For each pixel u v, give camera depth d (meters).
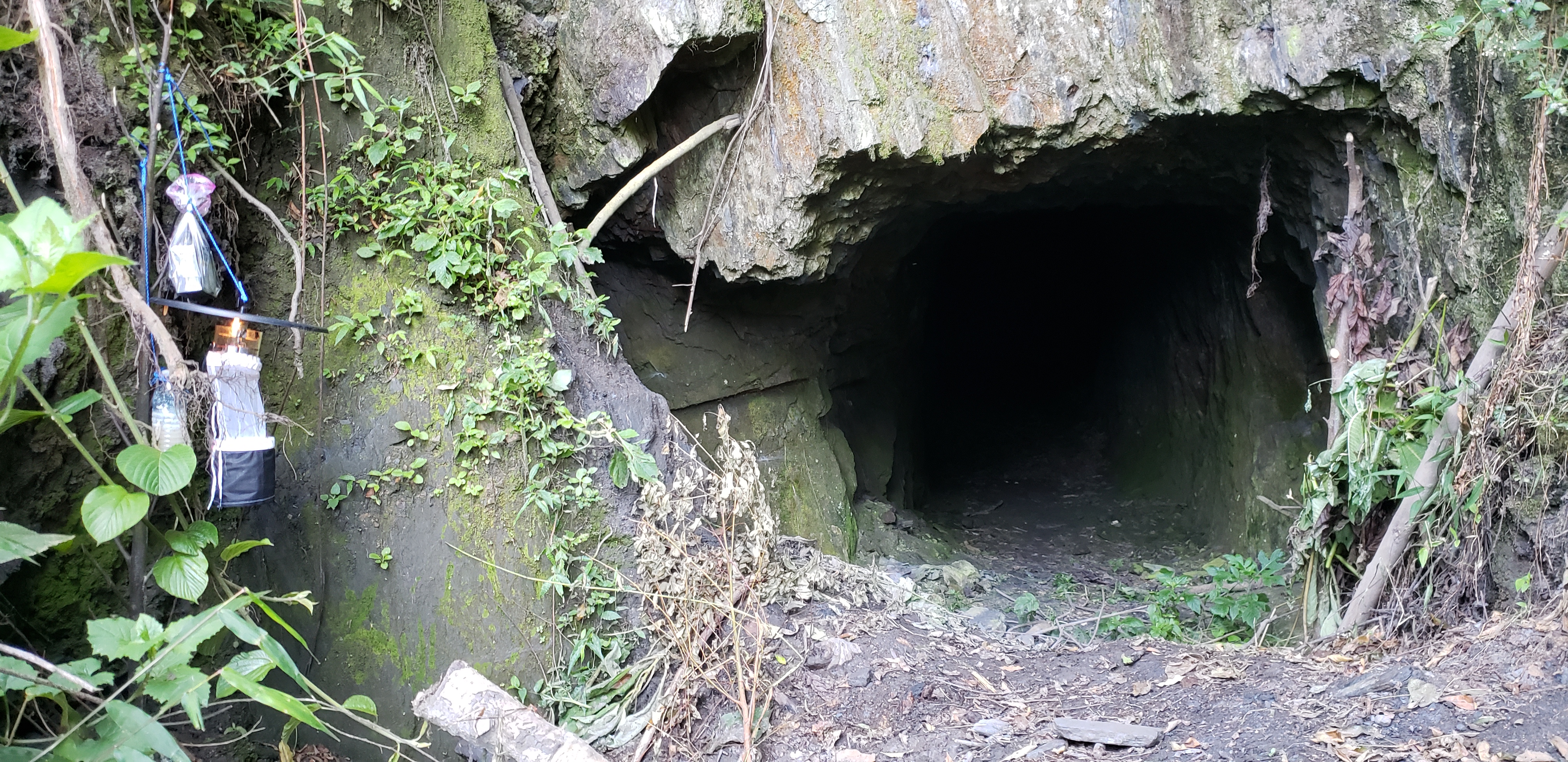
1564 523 3.40
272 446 2.91
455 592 3.67
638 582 3.92
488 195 3.92
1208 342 8.14
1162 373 9.44
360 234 3.72
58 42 2.88
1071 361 13.14
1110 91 5.07
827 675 3.77
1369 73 4.36
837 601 4.38
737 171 5.43
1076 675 3.94
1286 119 4.95
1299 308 6.75
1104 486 10.46
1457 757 2.68
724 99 5.35
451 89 4.11
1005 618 5.55
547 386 3.86
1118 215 9.00
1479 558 3.65
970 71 5.11
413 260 3.78
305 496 3.54
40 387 2.81
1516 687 3.01
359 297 3.69
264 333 3.51
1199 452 8.36
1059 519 9.61
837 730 3.45
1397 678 3.31
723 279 6.42
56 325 2.28
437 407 3.73
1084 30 5.00
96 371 2.94
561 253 4.17
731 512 3.98
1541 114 3.65
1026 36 5.05
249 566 3.41
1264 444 6.89
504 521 3.76
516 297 3.86
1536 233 3.57
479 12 4.30
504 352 3.85
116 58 3.02
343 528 3.59
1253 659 3.97
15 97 2.86
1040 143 5.34
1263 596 5.27
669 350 6.63
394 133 3.79
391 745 3.54
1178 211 7.59
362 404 3.66
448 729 3.15
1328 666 3.70
